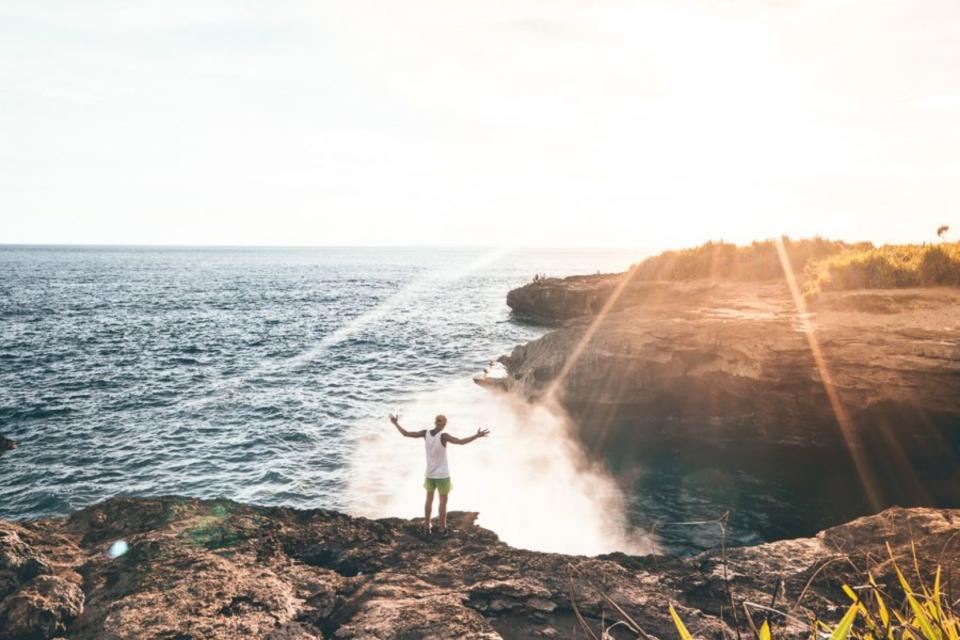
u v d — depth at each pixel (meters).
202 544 7.24
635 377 23.55
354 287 111.25
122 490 17.78
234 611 5.77
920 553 6.69
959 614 2.28
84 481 18.39
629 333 24.83
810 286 29.22
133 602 5.79
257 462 20.03
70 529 7.62
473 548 7.67
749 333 21.00
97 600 5.91
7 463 19.72
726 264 44.97
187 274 144.50
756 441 21.09
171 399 28.05
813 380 19.05
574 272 188.00
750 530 14.95
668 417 23.02
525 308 63.94
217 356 39.34
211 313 64.19
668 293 41.06
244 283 116.56
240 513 8.23
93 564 6.64
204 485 18.14
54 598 5.62
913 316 20.28
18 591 5.67
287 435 22.84
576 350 26.16
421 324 57.22
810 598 6.18
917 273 25.41
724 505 16.45
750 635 5.58
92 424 23.95
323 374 34.06
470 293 99.62
